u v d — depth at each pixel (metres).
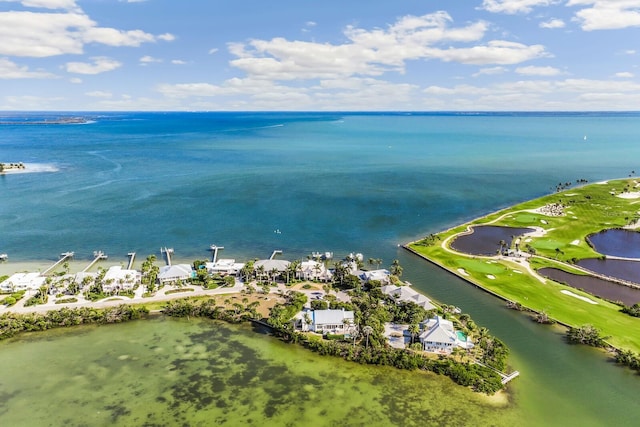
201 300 123.62
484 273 143.62
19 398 84.31
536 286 134.75
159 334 108.25
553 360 98.62
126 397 85.12
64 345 102.62
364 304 115.94
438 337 100.62
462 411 82.56
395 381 91.12
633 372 94.75
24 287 127.19
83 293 126.31
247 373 93.25
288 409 82.38
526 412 82.75
